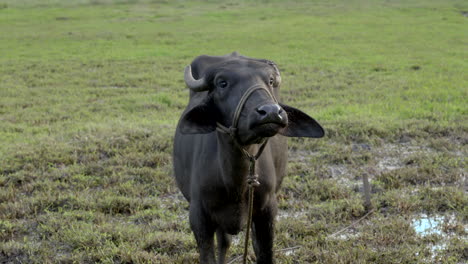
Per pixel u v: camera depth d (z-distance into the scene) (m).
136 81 51.38
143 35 81.62
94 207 22.83
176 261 18.25
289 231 20.33
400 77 49.56
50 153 28.50
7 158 28.11
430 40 72.25
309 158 27.84
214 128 13.29
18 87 49.19
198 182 14.65
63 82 51.72
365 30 81.56
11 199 23.97
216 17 101.56
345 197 23.28
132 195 24.12
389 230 19.95
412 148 29.05
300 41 72.88
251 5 119.75
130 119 36.91
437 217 21.28
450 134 30.73
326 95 43.16
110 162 27.41
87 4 124.56
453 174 24.77
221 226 14.74
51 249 19.62
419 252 18.27
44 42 76.94
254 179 12.98
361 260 17.64
